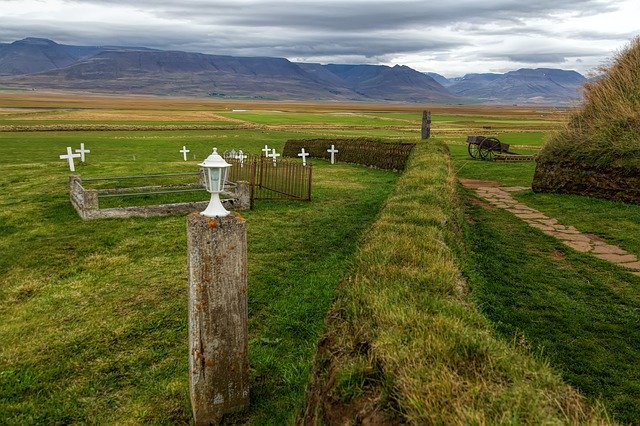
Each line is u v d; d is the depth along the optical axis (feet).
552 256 28.43
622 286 23.56
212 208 13.97
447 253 17.97
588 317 20.12
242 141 128.57
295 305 23.36
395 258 16.46
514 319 19.84
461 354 9.97
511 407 7.99
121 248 33.71
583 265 26.71
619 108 45.37
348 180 65.82
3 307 24.94
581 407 8.82
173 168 72.74
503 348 10.48
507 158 82.28
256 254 31.78
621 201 40.83
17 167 72.84
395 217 22.77
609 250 29.27
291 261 30.53
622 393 14.71
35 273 29.37
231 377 14.64
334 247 33.58
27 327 22.24
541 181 48.57
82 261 31.19
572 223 35.99
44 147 104.73
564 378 15.47
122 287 26.61
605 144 43.14
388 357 9.59
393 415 8.43
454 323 11.26
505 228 34.91
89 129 162.61
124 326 21.77
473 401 8.19
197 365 14.16
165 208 42.88
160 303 24.31
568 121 50.60
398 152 76.54
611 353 17.21
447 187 31.32
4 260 31.53
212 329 14.05
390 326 11.08
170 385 17.16
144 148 109.19
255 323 21.80
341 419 9.19
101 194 51.67
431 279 14.66
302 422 12.03
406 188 30.73
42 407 16.26
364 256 17.06
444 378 8.72
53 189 54.19
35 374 18.21
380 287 13.66
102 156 92.48
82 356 19.40
